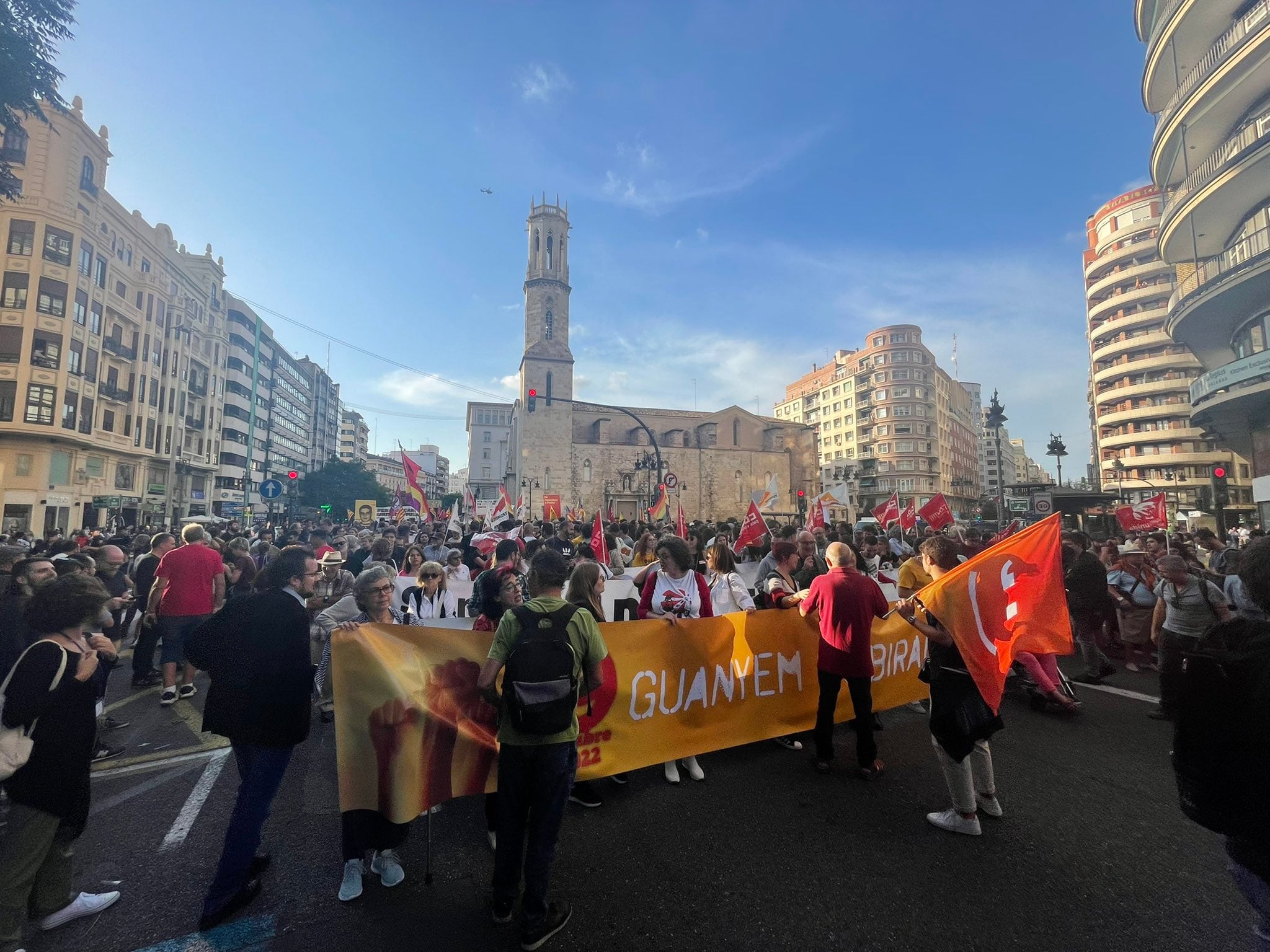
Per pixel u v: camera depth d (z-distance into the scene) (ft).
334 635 10.68
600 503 182.50
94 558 22.86
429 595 21.86
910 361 266.77
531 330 180.45
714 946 8.82
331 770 15.53
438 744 11.39
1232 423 70.33
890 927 9.27
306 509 206.90
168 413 131.13
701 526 44.68
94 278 102.32
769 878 10.56
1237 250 58.75
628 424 209.87
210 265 156.97
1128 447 175.83
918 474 260.01
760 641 16.51
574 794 13.52
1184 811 7.04
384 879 10.50
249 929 9.26
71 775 9.09
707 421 212.43
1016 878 10.59
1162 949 8.78
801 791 14.12
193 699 21.97
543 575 10.01
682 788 14.32
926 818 12.76
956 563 13.25
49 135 95.30
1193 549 33.58
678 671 14.98
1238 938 9.03
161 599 21.40
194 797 13.96
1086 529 93.91
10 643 14.26
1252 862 6.58
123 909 9.78
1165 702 7.30
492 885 9.60
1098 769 15.40
